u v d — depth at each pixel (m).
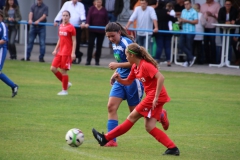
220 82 32.56
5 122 19.38
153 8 37.94
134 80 16.50
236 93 28.58
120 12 43.84
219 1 43.00
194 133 18.73
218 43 41.84
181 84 31.39
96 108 22.97
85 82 31.08
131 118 15.62
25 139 16.78
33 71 34.88
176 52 40.94
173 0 41.91
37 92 26.83
